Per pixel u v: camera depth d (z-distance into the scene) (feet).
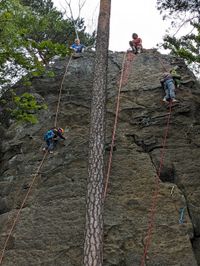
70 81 44.09
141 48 48.42
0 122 44.06
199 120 38.40
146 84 42.45
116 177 32.68
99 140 27.32
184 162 33.83
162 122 37.70
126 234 28.48
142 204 30.35
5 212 32.81
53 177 33.83
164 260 26.89
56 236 28.94
